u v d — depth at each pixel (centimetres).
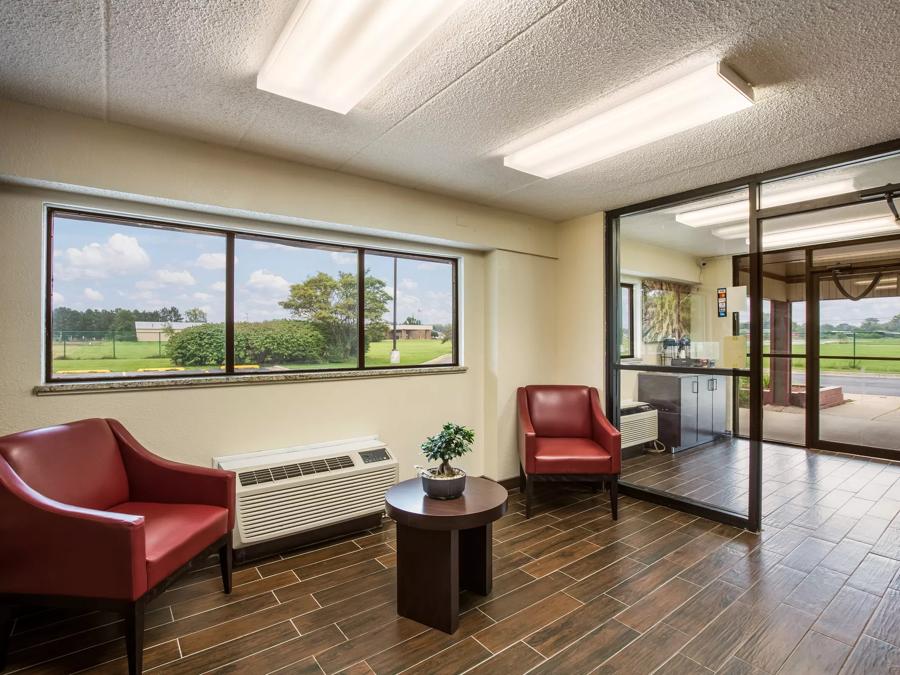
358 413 329
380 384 339
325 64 171
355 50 162
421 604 202
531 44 166
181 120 227
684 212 346
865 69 182
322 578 240
